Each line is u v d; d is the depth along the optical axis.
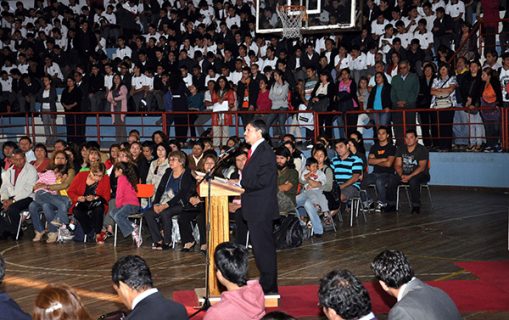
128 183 10.55
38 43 21.42
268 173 6.89
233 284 4.89
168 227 9.95
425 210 12.55
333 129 16.73
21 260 9.66
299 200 10.69
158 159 11.23
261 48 18.41
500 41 16.94
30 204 11.08
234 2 20.83
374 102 15.43
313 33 17.05
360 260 8.91
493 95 14.54
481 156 14.86
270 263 6.94
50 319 3.46
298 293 7.46
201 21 20.39
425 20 17.11
